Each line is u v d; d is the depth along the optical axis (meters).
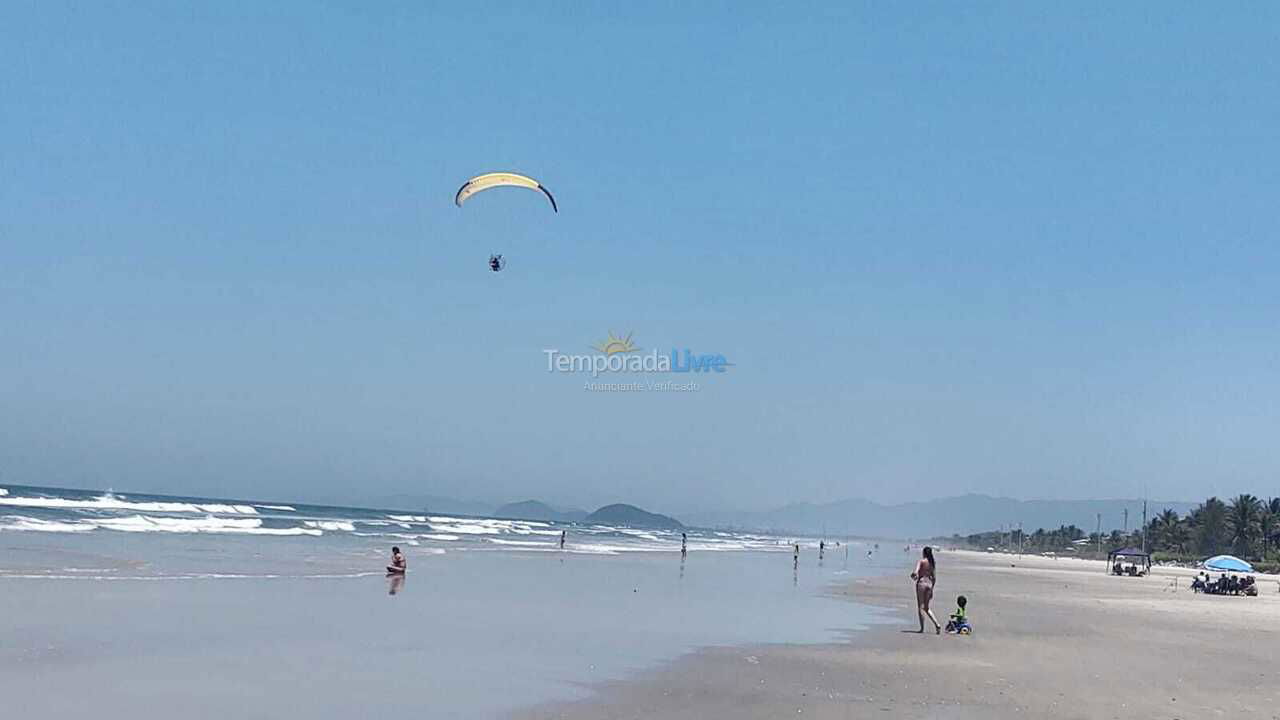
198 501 131.12
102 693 12.01
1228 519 147.50
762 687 14.38
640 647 18.38
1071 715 13.16
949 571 69.56
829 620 25.47
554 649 17.58
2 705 11.11
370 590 26.81
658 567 49.72
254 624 18.62
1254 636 25.94
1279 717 13.69
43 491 115.50
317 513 111.19
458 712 11.98
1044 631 24.66
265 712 11.56
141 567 28.25
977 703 13.73
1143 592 50.16
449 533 83.25
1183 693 15.41
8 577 22.88
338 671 14.30
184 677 13.24
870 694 14.12
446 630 19.53
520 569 40.66
